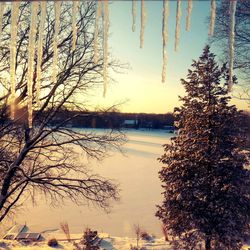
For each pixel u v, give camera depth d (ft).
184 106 36.70
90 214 71.97
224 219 32.55
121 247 49.70
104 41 8.34
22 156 31.83
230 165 33.55
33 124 33.27
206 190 33.58
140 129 316.60
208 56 35.22
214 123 34.76
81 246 49.03
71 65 32.78
